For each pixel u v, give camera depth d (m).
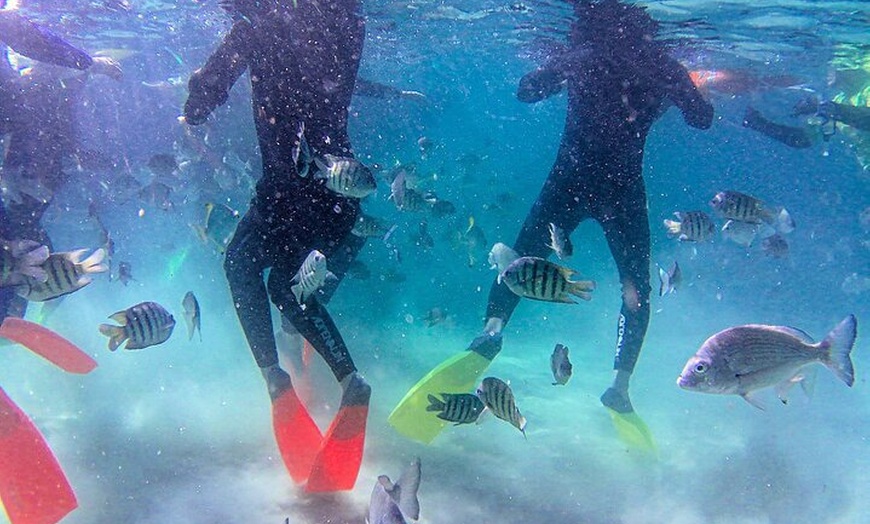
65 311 3.93
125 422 2.24
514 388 3.21
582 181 2.58
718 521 1.87
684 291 6.93
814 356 1.21
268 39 1.77
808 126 3.55
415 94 2.91
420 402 2.12
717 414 2.89
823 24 4.38
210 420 2.30
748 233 2.48
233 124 4.37
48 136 2.59
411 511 1.00
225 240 2.33
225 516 1.64
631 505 1.93
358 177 1.73
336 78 1.85
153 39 6.91
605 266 8.71
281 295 1.85
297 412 1.83
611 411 2.36
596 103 2.57
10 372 2.69
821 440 2.61
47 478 1.55
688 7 4.05
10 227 2.09
